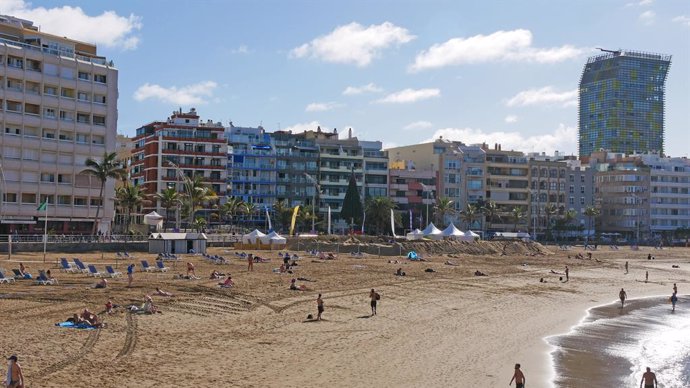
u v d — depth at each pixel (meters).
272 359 33.62
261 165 171.50
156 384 27.78
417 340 41.16
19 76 104.62
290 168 174.38
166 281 57.44
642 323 54.94
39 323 38.03
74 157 110.38
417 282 70.38
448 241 122.88
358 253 103.44
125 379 28.17
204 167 158.12
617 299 70.75
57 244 87.94
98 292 49.69
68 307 43.38
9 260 73.00
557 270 100.38
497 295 65.81
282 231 162.25
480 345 41.16
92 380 27.69
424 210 188.50
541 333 47.12
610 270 106.88
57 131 108.62
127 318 41.16
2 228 102.38
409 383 31.28
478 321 50.00
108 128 114.31
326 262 86.00
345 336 40.62
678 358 41.53
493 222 197.62
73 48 116.12
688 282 94.19
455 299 60.66
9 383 24.80
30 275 56.44
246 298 51.75
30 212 105.19
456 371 34.19
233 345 36.06
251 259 70.94
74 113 110.62
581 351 41.78
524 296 66.69
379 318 47.88
